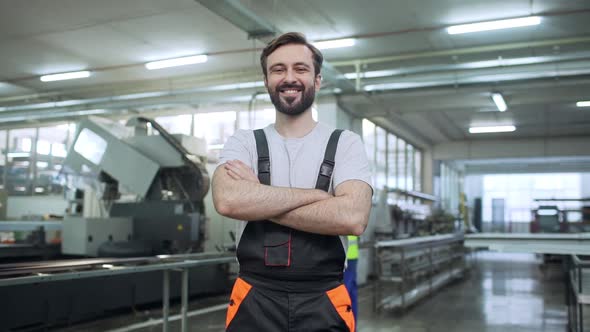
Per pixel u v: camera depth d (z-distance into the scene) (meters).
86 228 4.94
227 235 6.15
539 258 14.05
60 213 9.59
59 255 5.54
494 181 23.61
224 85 6.98
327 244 1.00
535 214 11.55
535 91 7.50
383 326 4.98
